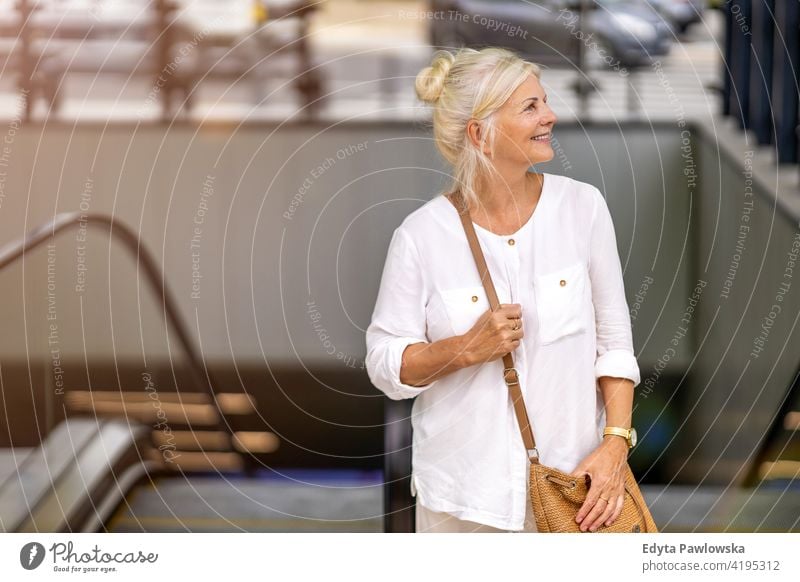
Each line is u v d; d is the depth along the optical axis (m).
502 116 2.43
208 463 5.28
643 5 5.59
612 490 2.48
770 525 4.39
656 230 5.77
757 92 5.41
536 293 2.50
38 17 5.93
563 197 2.57
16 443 5.59
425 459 2.65
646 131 5.66
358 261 6.74
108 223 4.66
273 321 6.80
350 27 6.14
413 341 2.54
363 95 6.34
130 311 6.29
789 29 5.05
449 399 2.60
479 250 2.51
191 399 6.29
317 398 6.87
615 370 2.54
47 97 6.07
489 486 2.55
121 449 4.50
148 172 6.34
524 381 2.54
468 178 2.51
